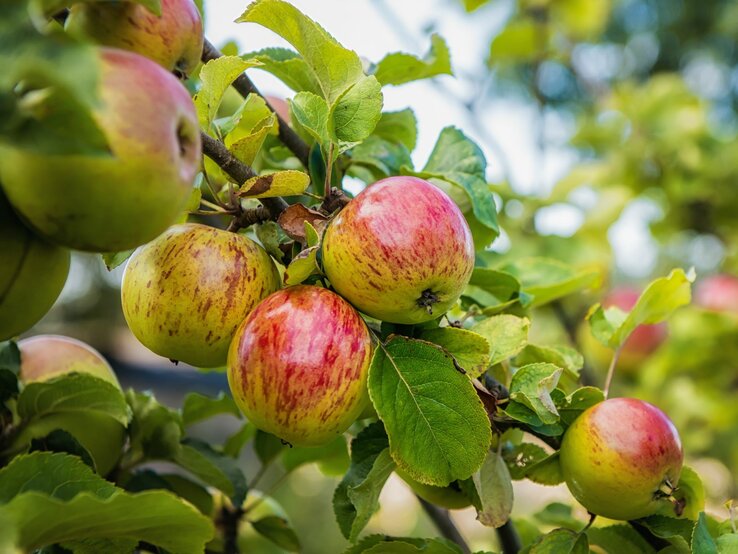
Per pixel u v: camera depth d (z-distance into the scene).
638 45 2.22
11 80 0.27
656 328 1.09
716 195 1.13
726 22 2.15
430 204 0.39
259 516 0.62
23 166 0.30
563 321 0.98
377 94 0.42
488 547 0.77
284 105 0.58
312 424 0.38
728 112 2.20
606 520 0.57
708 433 1.07
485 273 0.52
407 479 0.48
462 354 0.41
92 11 0.37
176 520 0.32
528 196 1.01
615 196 1.09
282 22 0.42
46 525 0.30
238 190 0.42
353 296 0.39
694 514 0.47
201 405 0.60
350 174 0.54
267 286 0.41
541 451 0.46
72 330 1.97
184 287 0.40
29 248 0.34
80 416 0.48
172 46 0.38
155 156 0.30
